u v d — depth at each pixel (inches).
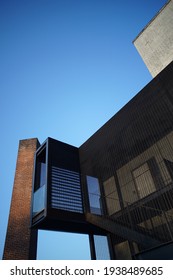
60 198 313.3
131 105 344.8
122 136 338.6
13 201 510.9
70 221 304.8
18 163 584.1
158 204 262.4
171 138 274.2
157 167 280.1
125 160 321.1
